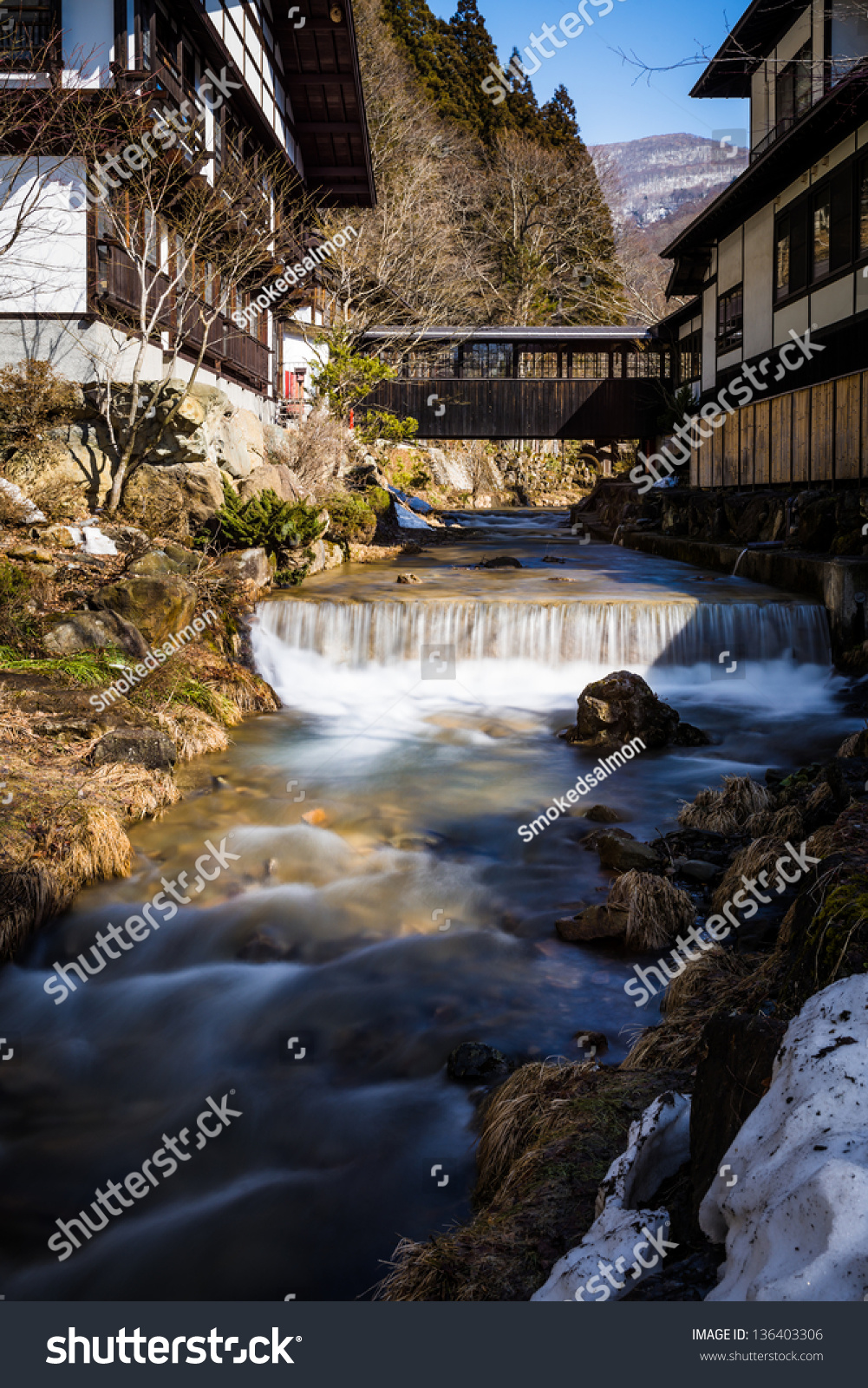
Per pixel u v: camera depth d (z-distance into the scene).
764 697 12.98
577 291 57.22
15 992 6.29
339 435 25.33
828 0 20.86
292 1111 4.99
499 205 55.50
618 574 18.89
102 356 15.97
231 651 13.25
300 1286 3.90
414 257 40.69
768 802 8.55
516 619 13.94
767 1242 2.19
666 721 11.24
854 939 3.71
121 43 15.72
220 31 20.48
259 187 22.88
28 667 10.48
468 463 48.00
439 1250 3.36
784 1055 2.64
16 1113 5.11
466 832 8.70
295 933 6.88
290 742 11.32
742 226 26.84
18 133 15.32
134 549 14.50
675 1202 2.92
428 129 51.31
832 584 13.70
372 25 49.50
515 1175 3.82
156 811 8.85
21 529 14.27
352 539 22.78
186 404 16.06
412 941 6.74
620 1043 5.38
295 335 32.88
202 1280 3.94
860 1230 2.03
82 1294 3.88
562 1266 2.79
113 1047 5.68
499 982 6.14
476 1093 5.03
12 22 15.90
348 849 8.31
